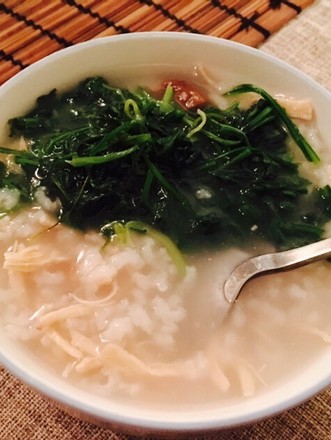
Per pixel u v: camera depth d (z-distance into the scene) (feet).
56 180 0.89
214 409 0.74
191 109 1.01
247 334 0.85
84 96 0.99
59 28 1.20
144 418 0.67
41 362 0.78
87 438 0.84
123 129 0.90
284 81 1.00
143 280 0.87
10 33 1.18
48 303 0.84
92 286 0.85
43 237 0.88
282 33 1.23
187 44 1.01
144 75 1.04
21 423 0.84
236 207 0.92
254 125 0.97
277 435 0.85
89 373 0.78
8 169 0.92
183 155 0.92
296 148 0.98
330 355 0.81
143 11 1.24
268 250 0.90
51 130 0.96
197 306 0.86
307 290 0.88
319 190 0.95
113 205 0.89
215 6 1.25
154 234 0.89
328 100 0.97
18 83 0.93
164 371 0.80
